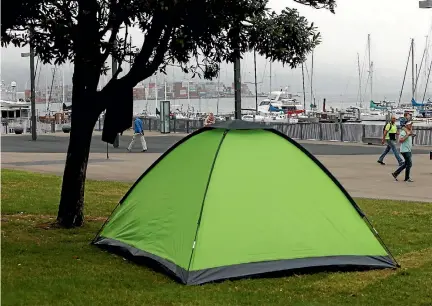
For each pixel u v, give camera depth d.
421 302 6.29
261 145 7.62
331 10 9.35
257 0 9.03
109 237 8.46
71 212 9.99
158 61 9.43
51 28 8.66
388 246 8.91
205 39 9.47
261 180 7.39
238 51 9.83
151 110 80.06
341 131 36.47
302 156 7.71
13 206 12.19
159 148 30.03
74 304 6.03
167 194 7.75
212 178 7.22
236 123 7.75
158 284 6.75
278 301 6.25
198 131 8.00
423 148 31.14
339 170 20.69
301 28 9.39
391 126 21.84
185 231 7.12
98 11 9.07
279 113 65.12
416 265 7.79
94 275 7.09
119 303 6.08
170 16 8.56
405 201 13.85
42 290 6.48
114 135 9.83
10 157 24.97
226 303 6.12
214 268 6.83
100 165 21.69
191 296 6.30
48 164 22.06
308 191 7.55
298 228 7.34
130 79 9.51
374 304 6.23
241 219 7.15
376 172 20.12
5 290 6.41
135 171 19.92
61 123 57.34
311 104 73.00
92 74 9.47
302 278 7.04
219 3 8.40
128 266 7.52
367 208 12.59
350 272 7.33
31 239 9.05
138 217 8.05
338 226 7.54
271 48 9.34
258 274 6.95
